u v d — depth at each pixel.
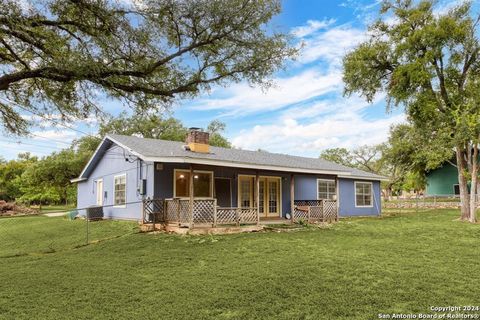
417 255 8.11
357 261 7.46
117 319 4.54
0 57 5.55
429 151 20.97
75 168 28.48
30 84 6.02
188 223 11.80
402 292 5.40
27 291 5.73
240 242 10.08
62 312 4.80
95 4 5.34
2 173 40.28
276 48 6.55
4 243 12.59
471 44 16.66
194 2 5.81
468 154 17.25
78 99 6.01
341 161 49.91
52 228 14.91
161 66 6.17
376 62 18.78
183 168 14.34
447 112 17.22
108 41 5.62
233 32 6.21
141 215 14.06
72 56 5.33
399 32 17.75
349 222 16.22
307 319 4.48
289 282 5.97
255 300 5.16
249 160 15.02
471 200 16.48
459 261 7.46
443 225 14.71
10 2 4.87
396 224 15.37
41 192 31.77
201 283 6.04
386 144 39.31
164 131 35.34
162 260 7.91
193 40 6.25
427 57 16.62
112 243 10.34
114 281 6.27
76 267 7.39
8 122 6.16
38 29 5.43
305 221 15.48
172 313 4.71
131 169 15.20
